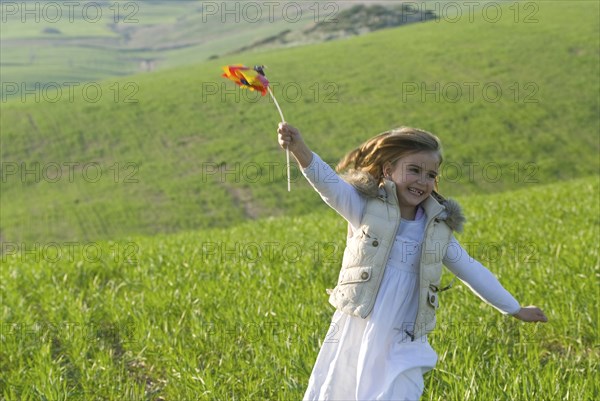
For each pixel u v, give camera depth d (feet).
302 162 17.76
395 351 18.06
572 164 196.13
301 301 37.63
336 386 18.12
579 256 44.91
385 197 18.48
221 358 30.09
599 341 31.27
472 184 183.93
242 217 173.68
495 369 27.14
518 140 209.97
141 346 33.37
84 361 31.50
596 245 48.57
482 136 213.87
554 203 76.48
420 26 338.75
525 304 36.22
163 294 40.91
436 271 18.51
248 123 236.63
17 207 189.26
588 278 39.17
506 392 24.89
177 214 177.27
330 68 283.18
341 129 228.02
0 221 180.45
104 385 29.12
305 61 296.71
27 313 39.22
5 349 34.09
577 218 65.51
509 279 39.68
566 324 32.65
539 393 24.64
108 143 228.63
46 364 29.91
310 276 43.93
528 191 96.99
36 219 180.24
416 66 274.16
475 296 36.78
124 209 181.68
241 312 35.40
